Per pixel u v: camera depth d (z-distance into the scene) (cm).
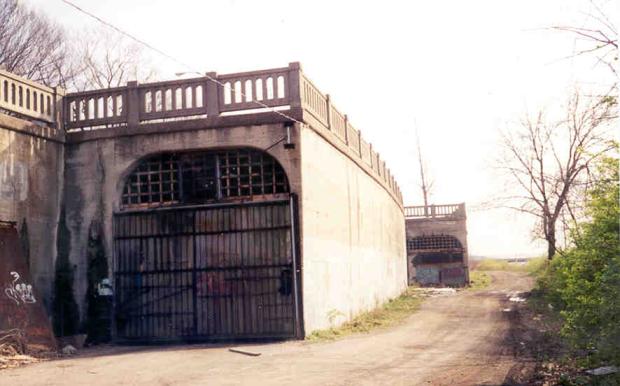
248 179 1569
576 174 1936
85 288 1595
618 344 877
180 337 1539
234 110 1559
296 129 1524
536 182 2541
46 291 1562
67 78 3438
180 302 1551
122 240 1595
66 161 1652
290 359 1211
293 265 1494
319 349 1344
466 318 2114
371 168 2539
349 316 1981
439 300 2973
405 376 1013
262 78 1561
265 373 1055
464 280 4322
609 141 1003
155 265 1571
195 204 1570
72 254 1611
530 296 2725
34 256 1530
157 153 1598
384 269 2839
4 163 1458
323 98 1828
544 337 1463
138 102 1625
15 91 1516
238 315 1516
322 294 1662
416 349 1355
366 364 1141
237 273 1527
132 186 1631
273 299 1502
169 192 1598
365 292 2295
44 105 1608
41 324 1428
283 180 1554
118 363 1215
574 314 1022
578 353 1127
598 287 963
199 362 1195
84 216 1622
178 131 1581
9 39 3123
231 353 1308
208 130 1566
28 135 1538
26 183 1520
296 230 1502
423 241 4428
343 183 2011
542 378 975
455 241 4391
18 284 1420
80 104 1673
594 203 1020
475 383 948
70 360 1295
